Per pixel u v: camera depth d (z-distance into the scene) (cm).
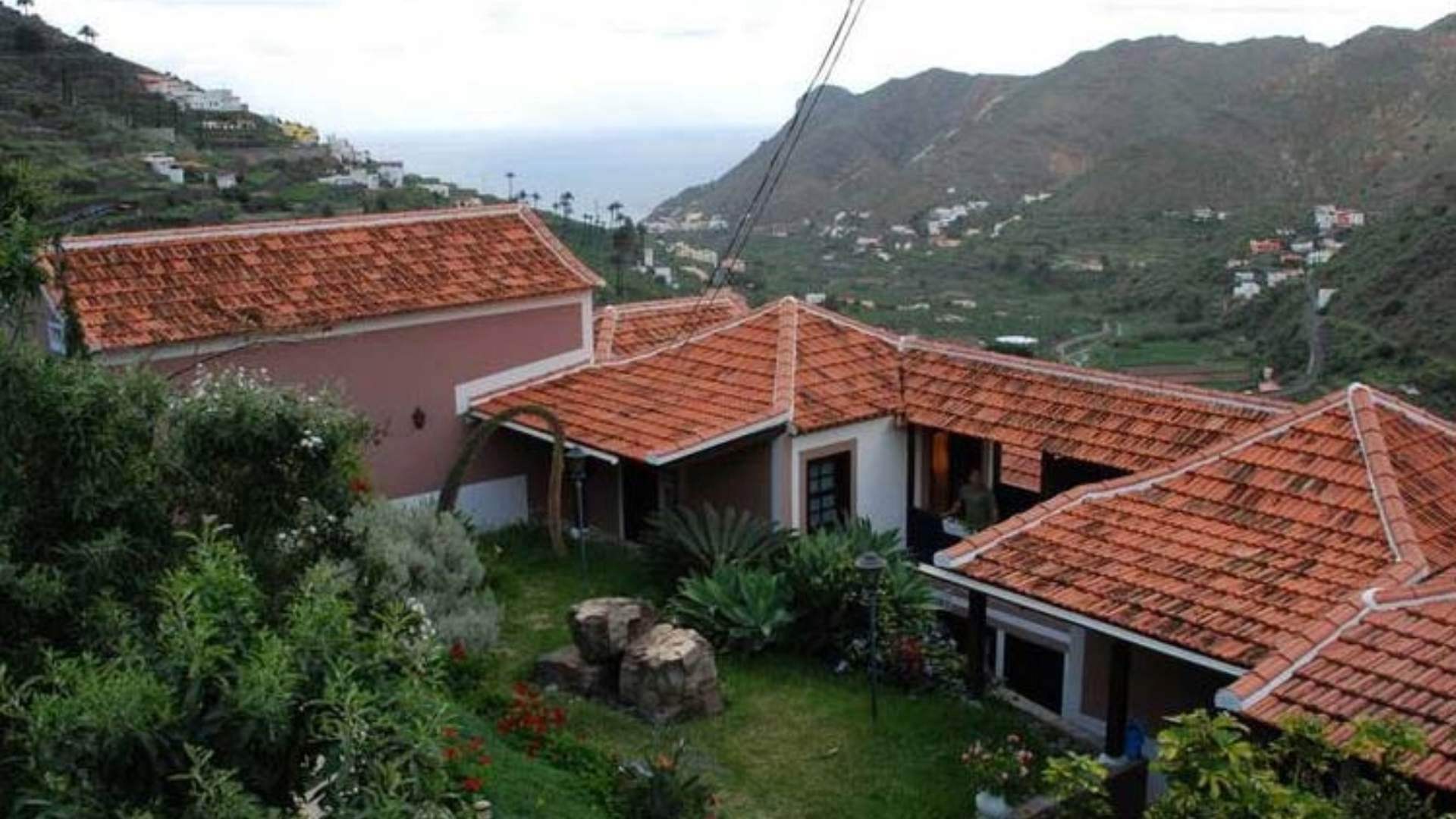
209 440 742
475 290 1752
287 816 476
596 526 1788
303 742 492
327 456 784
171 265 1628
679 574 1533
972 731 1213
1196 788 639
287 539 772
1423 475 1225
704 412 1630
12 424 602
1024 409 1596
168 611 524
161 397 684
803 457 1594
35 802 433
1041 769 1118
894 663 1318
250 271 1662
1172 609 1070
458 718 977
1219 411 1483
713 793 1034
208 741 464
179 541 646
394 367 1691
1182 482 1277
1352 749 704
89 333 1440
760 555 1483
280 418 762
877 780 1109
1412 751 719
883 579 1381
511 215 1962
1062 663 1385
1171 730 662
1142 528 1217
